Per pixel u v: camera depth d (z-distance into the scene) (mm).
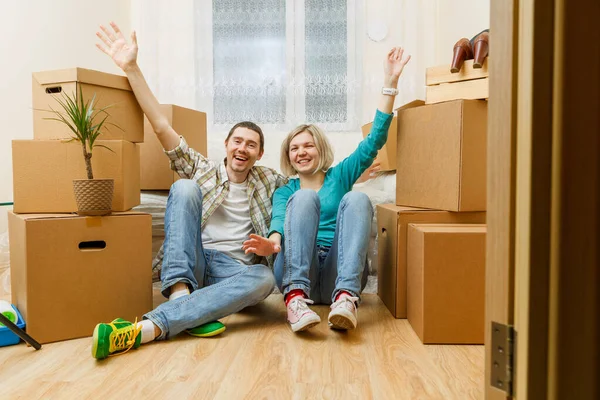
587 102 646
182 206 1676
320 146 1990
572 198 646
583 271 647
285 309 1909
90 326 1557
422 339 1492
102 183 1539
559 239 647
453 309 1488
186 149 1904
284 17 3258
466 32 2686
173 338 1535
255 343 1486
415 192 1904
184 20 3238
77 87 1597
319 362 1329
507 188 714
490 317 758
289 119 3268
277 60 3268
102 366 1294
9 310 1481
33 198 1593
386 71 1895
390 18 3211
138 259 1645
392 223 1814
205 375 1235
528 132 660
